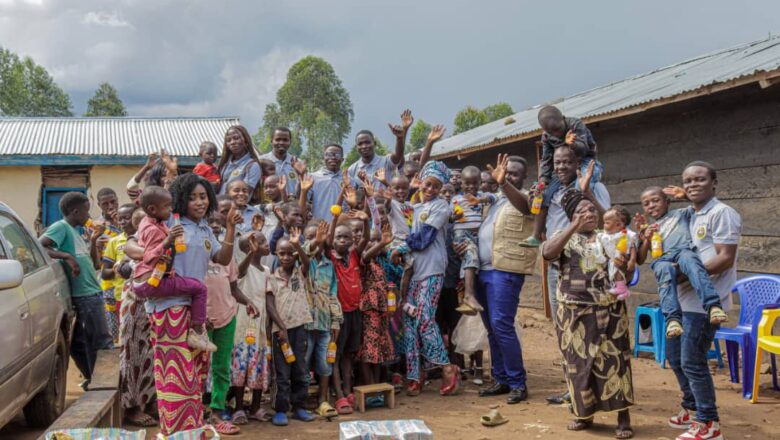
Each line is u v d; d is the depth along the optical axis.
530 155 11.31
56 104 55.34
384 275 6.07
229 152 6.96
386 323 6.11
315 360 5.57
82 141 18.03
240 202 6.02
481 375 6.94
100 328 6.13
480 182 7.23
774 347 5.67
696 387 4.61
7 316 4.06
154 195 3.86
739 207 7.66
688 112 8.31
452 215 6.62
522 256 5.98
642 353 8.16
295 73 67.38
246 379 5.21
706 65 9.98
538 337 9.48
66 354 5.59
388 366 6.63
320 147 56.44
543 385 6.64
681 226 4.80
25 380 4.41
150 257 3.75
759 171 7.43
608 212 4.95
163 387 3.96
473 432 5.04
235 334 5.20
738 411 5.64
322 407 5.44
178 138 19.20
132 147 17.78
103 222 6.96
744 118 7.60
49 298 5.04
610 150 9.62
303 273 5.43
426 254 6.28
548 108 5.72
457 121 47.44
